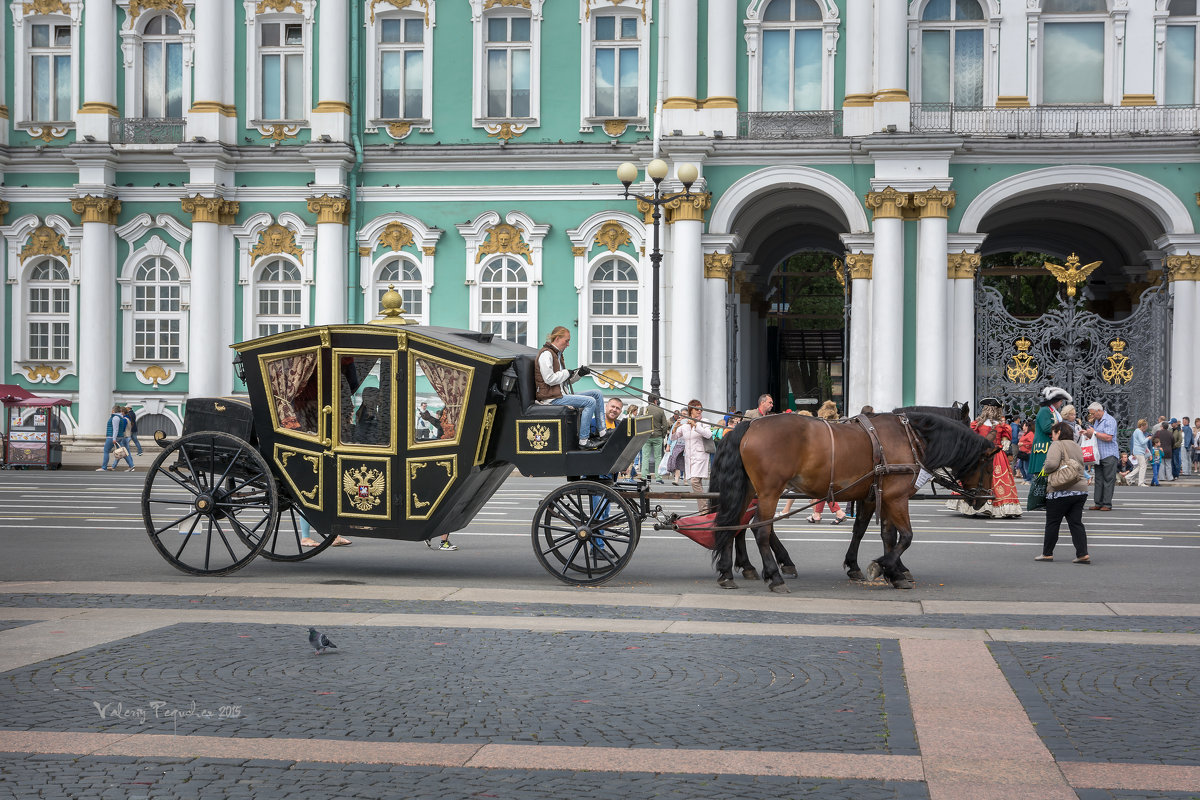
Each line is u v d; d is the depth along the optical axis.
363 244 34.88
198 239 34.94
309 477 12.89
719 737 6.69
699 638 9.41
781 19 33.47
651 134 33.78
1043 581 13.02
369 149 34.59
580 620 10.18
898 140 31.42
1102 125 32.22
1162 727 6.93
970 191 32.38
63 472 31.36
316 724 6.88
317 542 16.11
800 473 12.20
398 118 34.84
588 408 12.81
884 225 31.91
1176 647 9.16
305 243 35.03
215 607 10.80
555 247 34.28
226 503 13.06
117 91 36.00
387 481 12.62
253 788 5.80
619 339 34.16
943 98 33.19
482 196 34.50
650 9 33.78
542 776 6.00
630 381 33.97
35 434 32.19
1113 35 32.50
